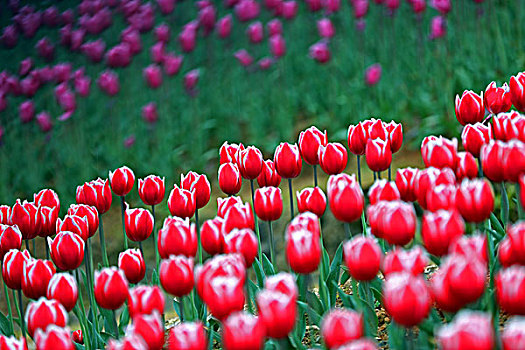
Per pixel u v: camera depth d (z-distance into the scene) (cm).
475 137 355
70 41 981
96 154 950
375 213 283
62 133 973
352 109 887
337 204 293
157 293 267
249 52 1103
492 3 898
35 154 958
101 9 985
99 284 295
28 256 341
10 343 246
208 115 991
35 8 1191
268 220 357
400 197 334
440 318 317
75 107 890
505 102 408
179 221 309
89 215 385
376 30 975
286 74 961
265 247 678
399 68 902
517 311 216
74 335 423
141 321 242
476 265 216
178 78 1032
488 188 274
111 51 900
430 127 792
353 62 987
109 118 1008
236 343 205
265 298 219
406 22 984
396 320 218
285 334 221
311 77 978
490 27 906
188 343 219
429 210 289
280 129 914
